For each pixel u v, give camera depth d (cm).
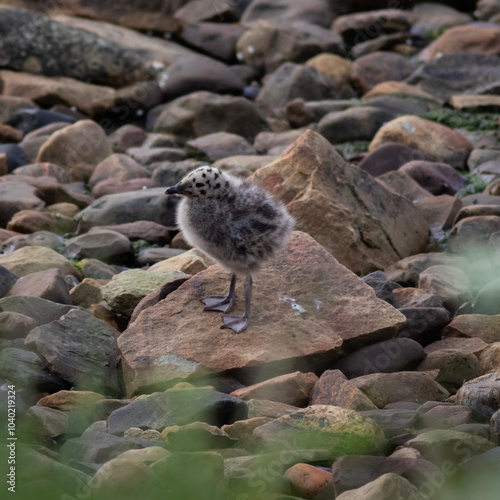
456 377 923
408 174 1659
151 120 2425
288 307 983
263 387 858
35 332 943
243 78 2745
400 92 2441
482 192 1630
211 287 1018
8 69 2491
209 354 914
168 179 1722
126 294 1060
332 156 1312
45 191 1673
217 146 2050
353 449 727
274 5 3250
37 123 2197
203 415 787
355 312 980
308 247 1072
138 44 2752
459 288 1145
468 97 2358
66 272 1249
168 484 642
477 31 2723
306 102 2381
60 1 2923
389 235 1309
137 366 897
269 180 1298
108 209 1524
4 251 1374
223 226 930
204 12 3203
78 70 2481
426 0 3331
